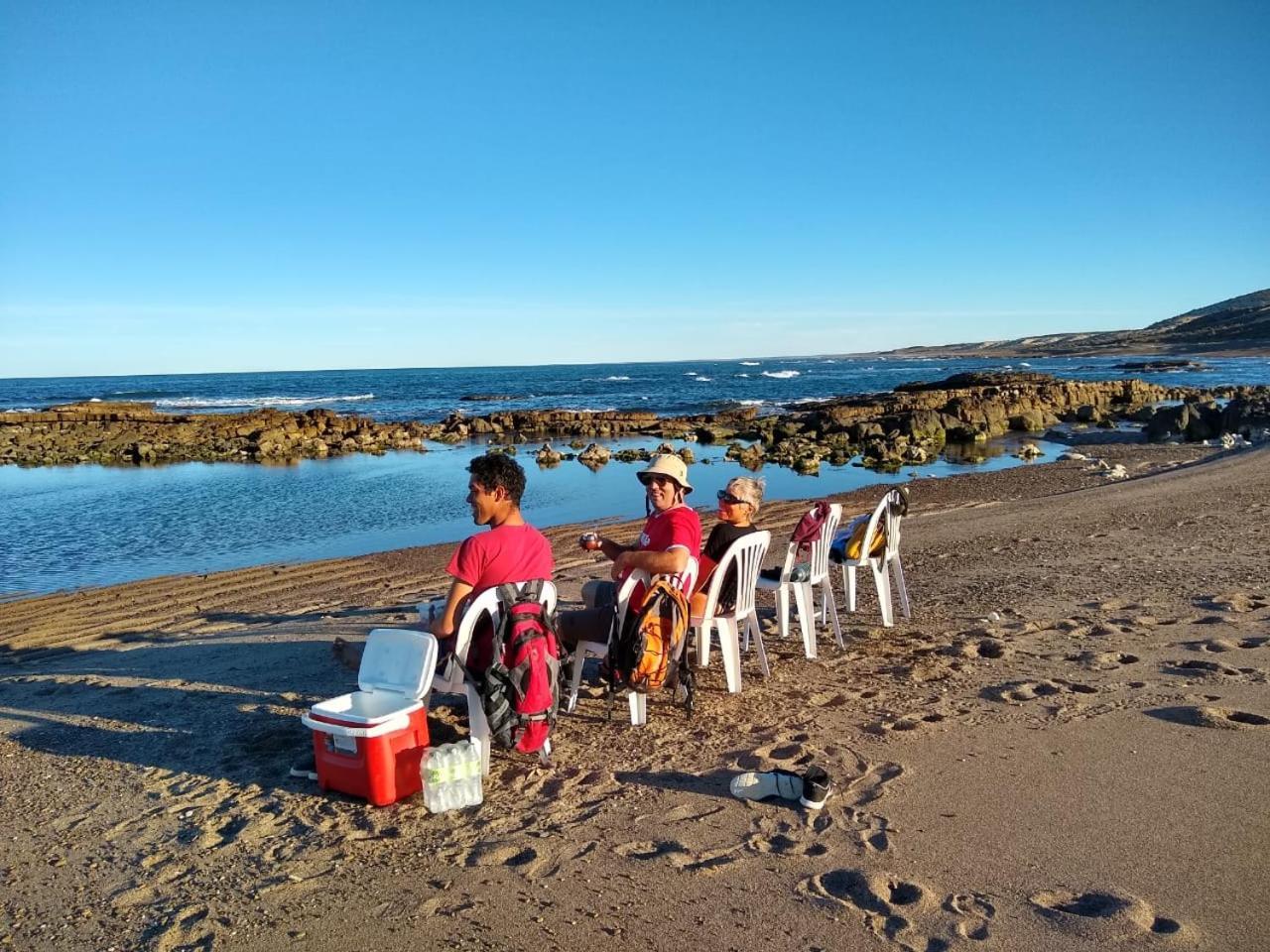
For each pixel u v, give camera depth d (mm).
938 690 5262
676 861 3455
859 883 3240
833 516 6355
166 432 35125
